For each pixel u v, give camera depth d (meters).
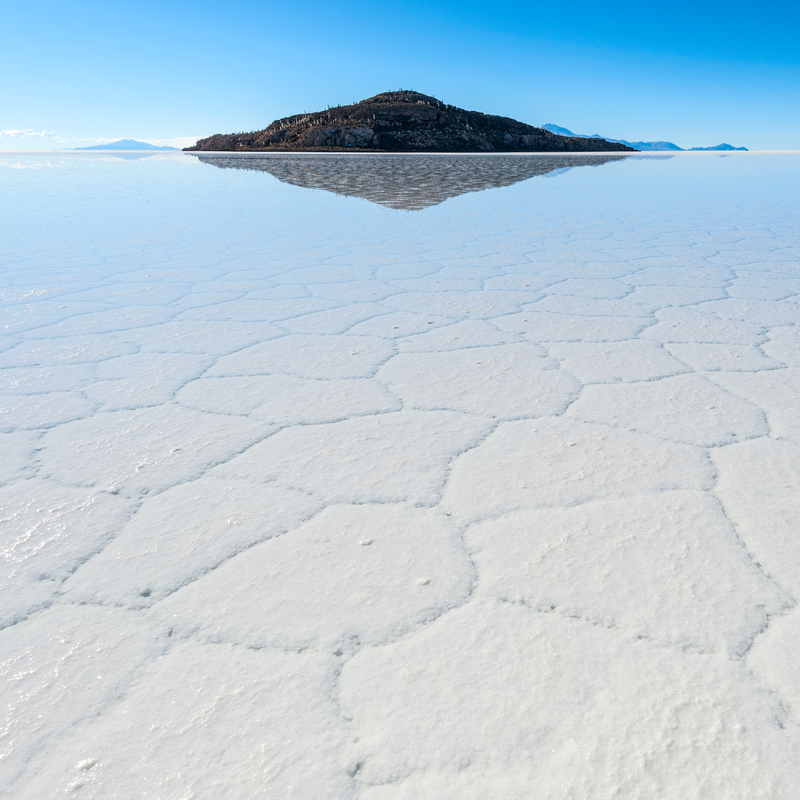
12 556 2.45
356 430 3.49
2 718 1.75
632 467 3.00
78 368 4.59
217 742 1.67
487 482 2.90
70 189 22.09
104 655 1.96
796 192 19.14
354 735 1.68
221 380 4.31
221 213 14.80
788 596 2.14
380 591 2.21
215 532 2.58
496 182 24.69
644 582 2.22
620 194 19.03
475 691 1.80
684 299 6.30
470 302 6.37
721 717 1.71
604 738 1.66
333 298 6.66
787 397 3.80
